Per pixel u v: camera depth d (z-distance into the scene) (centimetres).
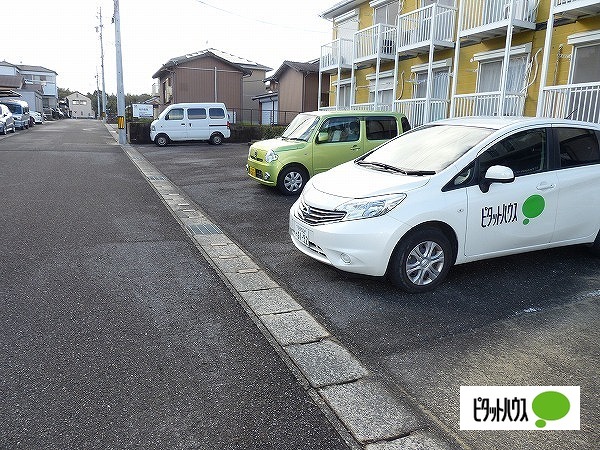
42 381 279
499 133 454
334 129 882
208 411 258
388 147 529
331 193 436
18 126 2581
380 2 1605
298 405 266
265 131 2241
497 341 340
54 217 666
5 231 586
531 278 462
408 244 407
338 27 1938
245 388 280
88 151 1576
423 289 423
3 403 259
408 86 1505
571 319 375
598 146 502
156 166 1279
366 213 403
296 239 469
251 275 466
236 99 3047
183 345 327
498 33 1108
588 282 453
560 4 904
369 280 453
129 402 263
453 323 368
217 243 573
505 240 447
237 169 1224
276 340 339
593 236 502
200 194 885
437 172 429
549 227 467
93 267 473
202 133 2055
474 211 425
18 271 454
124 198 820
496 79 1164
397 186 413
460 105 1203
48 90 7744
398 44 1380
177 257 514
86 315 366
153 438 236
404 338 344
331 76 2031
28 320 354
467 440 242
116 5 1945
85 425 244
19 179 956
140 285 431
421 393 280
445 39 1300
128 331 344
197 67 2917
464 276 466
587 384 289
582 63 957
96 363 301
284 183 866
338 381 290
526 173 455
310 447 233
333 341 339
